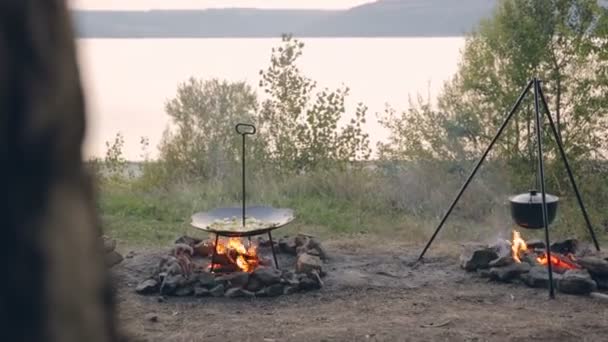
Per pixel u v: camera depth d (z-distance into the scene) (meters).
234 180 9.01
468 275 5.82
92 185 0.74
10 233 0.67
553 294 5.24
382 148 9.09
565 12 8.64
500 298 5.27
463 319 4.78
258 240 6.52
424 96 9.77
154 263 6.11
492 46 8.80
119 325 0.78
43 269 0.68
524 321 4.75
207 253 6.30
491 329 4.59
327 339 4.44
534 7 8.72
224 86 9.86
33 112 0.68
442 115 8.89
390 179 8.70
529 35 8.58
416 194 8.34
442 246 6.72
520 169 8.59
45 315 0.68
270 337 4.51
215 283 5.44
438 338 4.43
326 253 6.29
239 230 5.63
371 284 5.60
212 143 9.56
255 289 5.44
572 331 4.55
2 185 0.67
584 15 8.62
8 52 0.67
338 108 9.54
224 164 9.41
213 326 4.75
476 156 8.73
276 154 9.55
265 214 6.13
